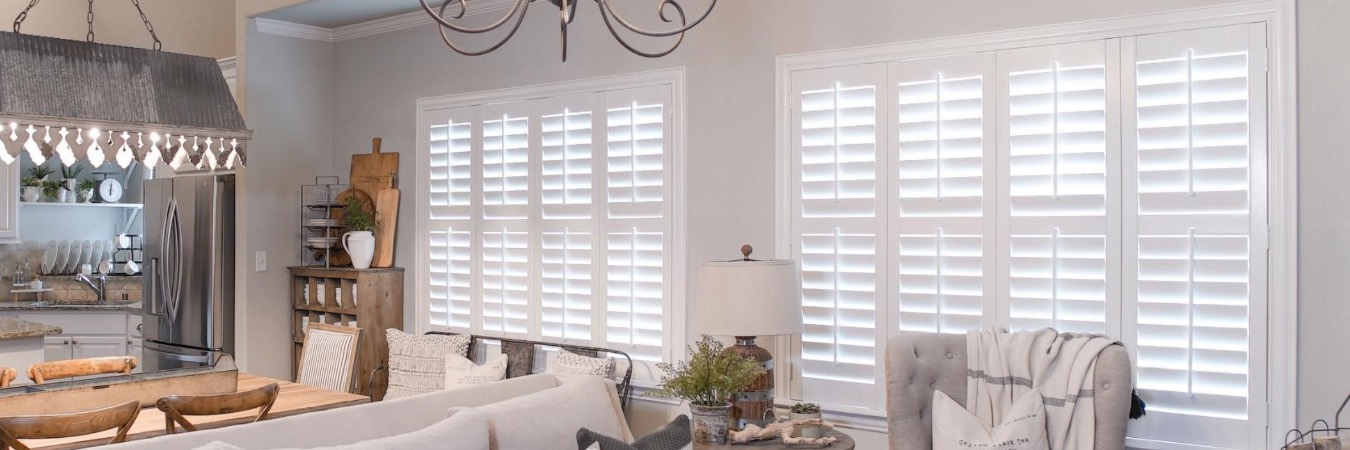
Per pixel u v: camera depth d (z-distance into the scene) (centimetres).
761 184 388
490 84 474
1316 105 293
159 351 562
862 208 366
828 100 373
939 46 351
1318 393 294
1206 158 309
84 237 661
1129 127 320
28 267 632
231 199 532
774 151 384
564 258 446
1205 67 309
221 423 314
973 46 345
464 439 231
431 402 269
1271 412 299
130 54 351
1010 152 338
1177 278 313
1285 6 296
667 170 413
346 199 524
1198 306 310
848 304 370
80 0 577
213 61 377
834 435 318
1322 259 293
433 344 456
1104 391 292
